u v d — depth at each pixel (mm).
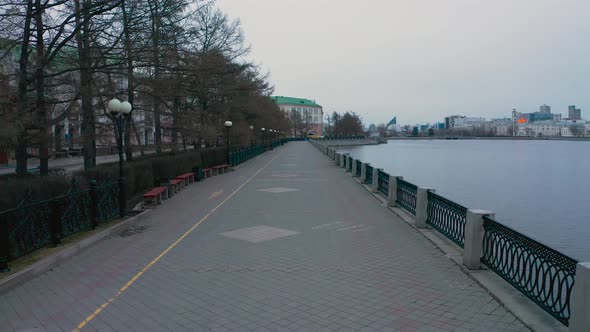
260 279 6086
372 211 11555
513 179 39625
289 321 4715
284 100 164250
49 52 12562
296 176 21828
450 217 7879
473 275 6023
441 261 6898
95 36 13984
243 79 33219
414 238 8477
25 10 12055
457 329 4484
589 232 19250
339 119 147000
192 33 16016
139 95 17391
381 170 14797
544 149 106500
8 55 12383
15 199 7539
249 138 42344
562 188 33781
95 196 9141
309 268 6574
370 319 4746
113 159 39594
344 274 6277
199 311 5008
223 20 27875
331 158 35812
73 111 14164
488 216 6215
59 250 7262
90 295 5543
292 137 135125
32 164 34188
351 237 8586
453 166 53219
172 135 23750
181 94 18359
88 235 8469
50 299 5418
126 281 6062
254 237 8656
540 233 19203
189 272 6438
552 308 4531
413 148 110000
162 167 17656
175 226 9844
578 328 3824
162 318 4824
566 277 4262
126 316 4891
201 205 12875
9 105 10750
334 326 4586
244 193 15523
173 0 14297
